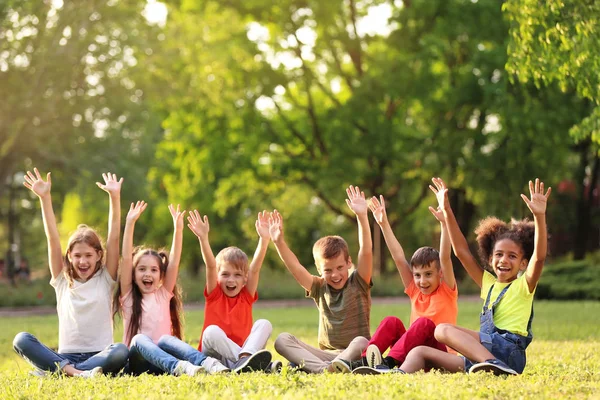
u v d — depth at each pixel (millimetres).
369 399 5660
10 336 16203
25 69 29312
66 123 31531
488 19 31625
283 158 36562
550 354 10820
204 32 33094
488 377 6785
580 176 39094
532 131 30641
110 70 30109
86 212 46656
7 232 62750
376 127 32969
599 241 45750
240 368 7504
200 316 21562
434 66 35281
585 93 13000
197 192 41656
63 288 8438
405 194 39156
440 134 33188
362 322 8484
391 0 34875
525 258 7664
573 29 12117
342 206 37938
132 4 30984
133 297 8648
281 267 53594
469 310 22719
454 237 8016
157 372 8039
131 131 35969
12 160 32375
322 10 33375
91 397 6090
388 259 48594
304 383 6562
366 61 34781
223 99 33781
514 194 32094
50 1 29125
